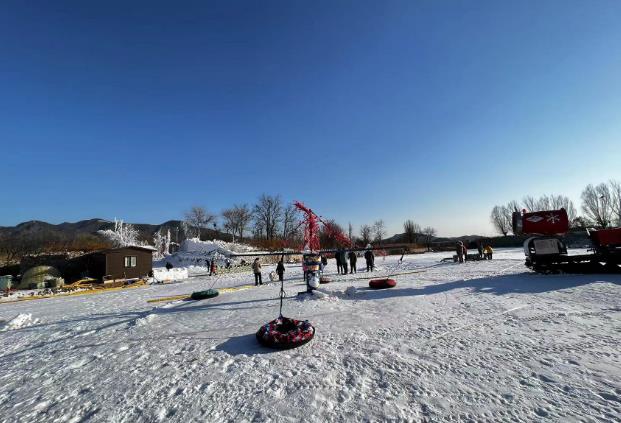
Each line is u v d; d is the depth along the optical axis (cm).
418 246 6738
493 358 625
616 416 421
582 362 579
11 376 719
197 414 496
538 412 441
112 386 622
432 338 763
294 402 511
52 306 1753
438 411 458
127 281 2736
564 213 1598
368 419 451
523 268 2020
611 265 1477
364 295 1395
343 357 682
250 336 880
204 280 2752
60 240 5262
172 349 813
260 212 7662
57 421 511
